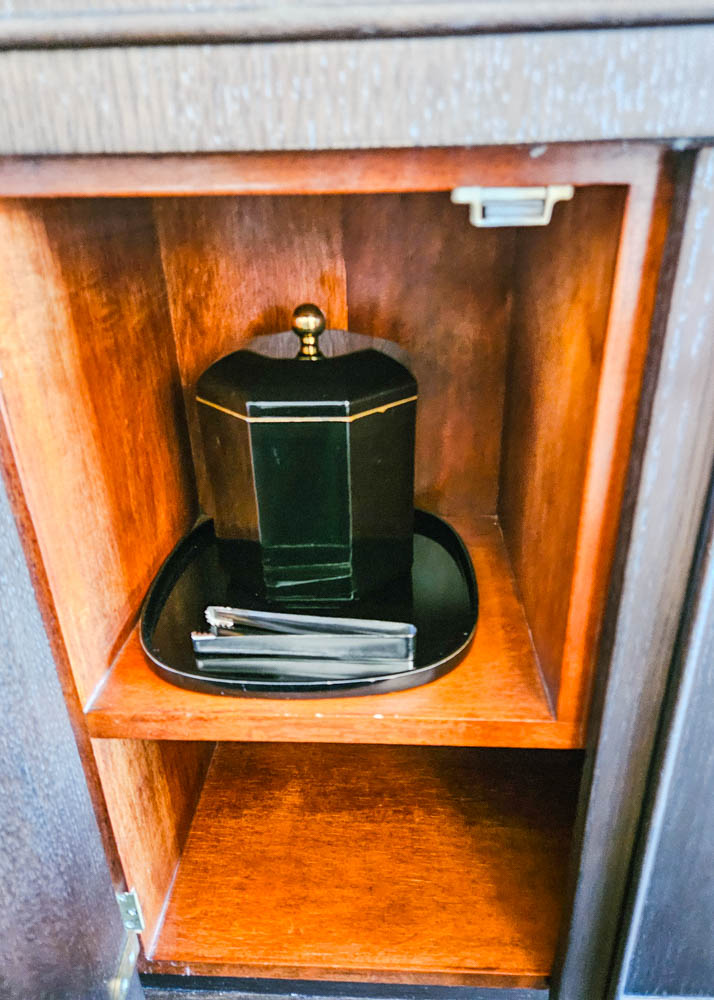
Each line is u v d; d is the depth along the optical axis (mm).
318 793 735
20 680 391
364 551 553
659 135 295
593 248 379
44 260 417
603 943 519
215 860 661
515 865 656
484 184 326
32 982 412
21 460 391
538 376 532
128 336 547
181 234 610
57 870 436
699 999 524
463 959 574
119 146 311
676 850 458
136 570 566
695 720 411
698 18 276
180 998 603
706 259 314
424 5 277
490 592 598
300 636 508
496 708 469
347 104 298
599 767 441
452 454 712
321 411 486
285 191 333
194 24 283
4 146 314
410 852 669
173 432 650
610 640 406
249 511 531
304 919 607
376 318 656
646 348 346
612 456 374
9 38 290
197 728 476
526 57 286
